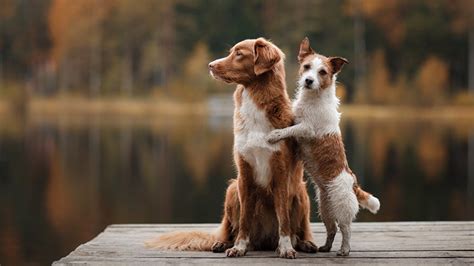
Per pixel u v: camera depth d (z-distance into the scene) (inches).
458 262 197.3
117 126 1371.8
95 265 196.5
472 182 636.1
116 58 2112.5
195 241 214.7
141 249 215.9
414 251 210.5
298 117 193.8
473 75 1833.2
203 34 2075.5
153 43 2038.6
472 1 1850.4
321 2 1957.4
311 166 194.2
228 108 1760.6
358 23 1937.7
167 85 1969.7
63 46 2142.0
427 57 1902.1
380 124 1370.6
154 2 2065.7
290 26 1955.0
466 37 1902.1
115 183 657.0
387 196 570.9
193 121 1523.1
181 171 738.2
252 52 191.5
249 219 199.9
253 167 194.9
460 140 1028.5
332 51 1915.6
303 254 202.5
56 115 1740.9
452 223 259.3
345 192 189.5
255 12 2069.4
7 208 526.6
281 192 193.8
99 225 460.8
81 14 2142.0
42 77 2203.5
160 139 1104.8
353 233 241.6
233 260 195.3
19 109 1865.2
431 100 1612.9
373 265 193.9
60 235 431.2
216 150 943.7
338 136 193.5
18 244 404.5
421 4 1934.1
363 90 1710.1
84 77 2128.4
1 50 2308.1
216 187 623.2
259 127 192.4
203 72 1854.1
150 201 555.2
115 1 2105.1
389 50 1956.2
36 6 2346.2
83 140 1093.1
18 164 800.9
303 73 195.0
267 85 193.2
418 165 757.3
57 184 651.5
